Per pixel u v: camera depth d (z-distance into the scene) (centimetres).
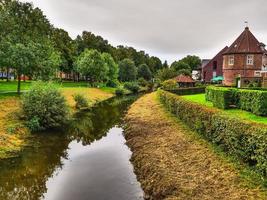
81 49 10875
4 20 4034
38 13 5866
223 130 1669
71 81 9712
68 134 2964
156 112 3650
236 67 5875
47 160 2125
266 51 6475
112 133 3064
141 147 2256
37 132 2889
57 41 8300
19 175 1842
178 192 1354
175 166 1672
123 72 12069
